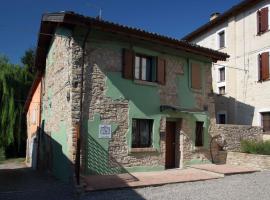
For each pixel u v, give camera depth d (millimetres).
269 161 13633
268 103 18438
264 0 19109
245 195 9117
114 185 9945
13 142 27953
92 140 11430
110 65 12156
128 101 12484
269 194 9219
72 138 11062
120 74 12383
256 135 17109
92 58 11758
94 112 11602
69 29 11711
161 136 13406
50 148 15289
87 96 11523
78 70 11430
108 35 12172
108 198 8711
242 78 20609
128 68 12555
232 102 21281
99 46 11961
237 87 20984
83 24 11102
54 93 14469
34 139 22094
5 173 16891
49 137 15680
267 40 18797
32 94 23641
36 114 21703
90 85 11625
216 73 23156
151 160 12977
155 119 13258
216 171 12781
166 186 10453
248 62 20188
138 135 12883
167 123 14258
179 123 14344
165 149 13570
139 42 13031
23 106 28531
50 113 15562
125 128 12289
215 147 15359
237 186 10438
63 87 12594
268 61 18594
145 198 8734
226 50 22234
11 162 26828
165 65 13914
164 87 13766
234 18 21594
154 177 11516
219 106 22609
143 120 13109
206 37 24781
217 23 23250
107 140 11781
